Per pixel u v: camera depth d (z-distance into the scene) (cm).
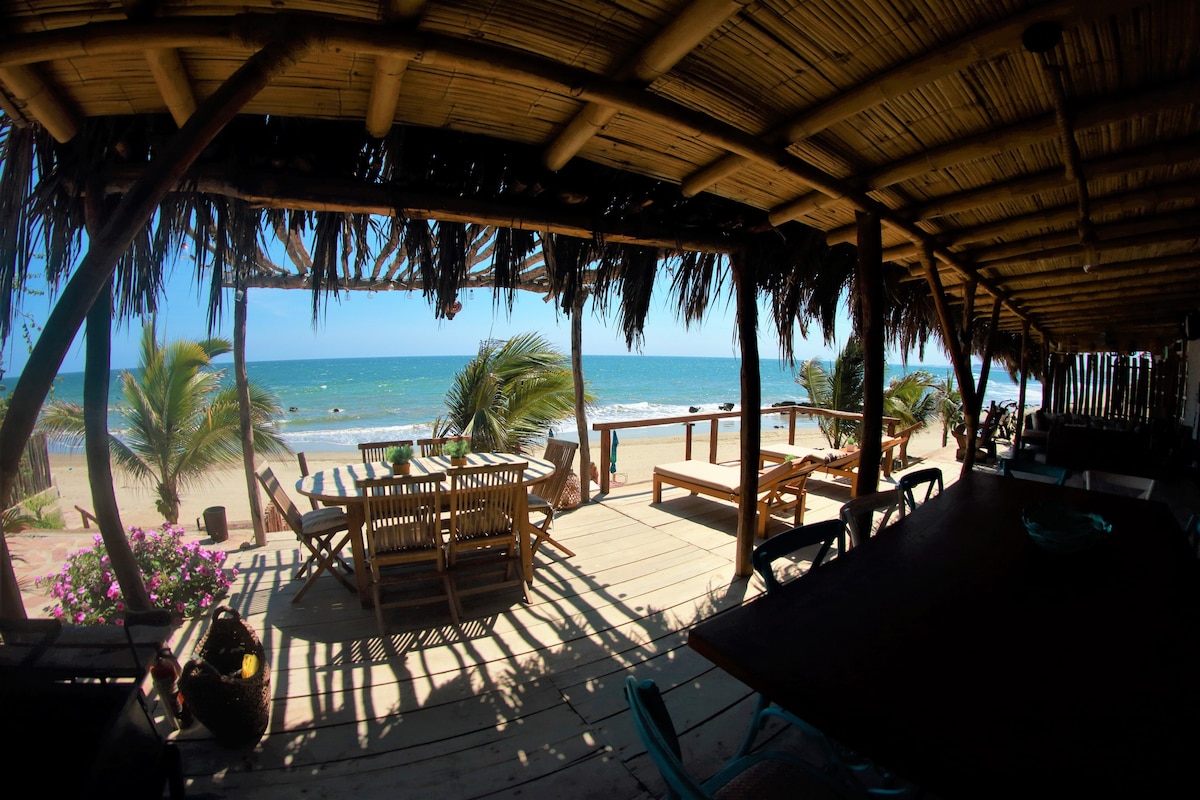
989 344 485
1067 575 169
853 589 158
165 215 191
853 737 98
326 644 278
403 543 302
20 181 161
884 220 271
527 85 154
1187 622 139
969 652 125
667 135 194
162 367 577
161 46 121
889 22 137
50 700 137
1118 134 199
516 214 234
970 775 88
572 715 222
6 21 115
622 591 341
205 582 324
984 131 193
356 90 157
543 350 655
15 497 571
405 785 184
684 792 86
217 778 187
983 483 291
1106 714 103
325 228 215
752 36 142
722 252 327
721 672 251
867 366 270
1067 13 126
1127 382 849
